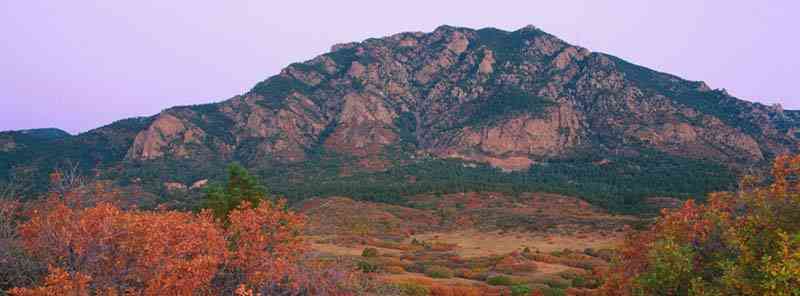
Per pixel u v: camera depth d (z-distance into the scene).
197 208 49.44
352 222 113.94
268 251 15.64
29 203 15.66
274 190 168.50
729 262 10.27
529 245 85.62
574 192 163.25
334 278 16.09
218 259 13.62
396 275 43.91
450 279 45.50
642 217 119.50
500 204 147.25
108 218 12.52
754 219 10.95
